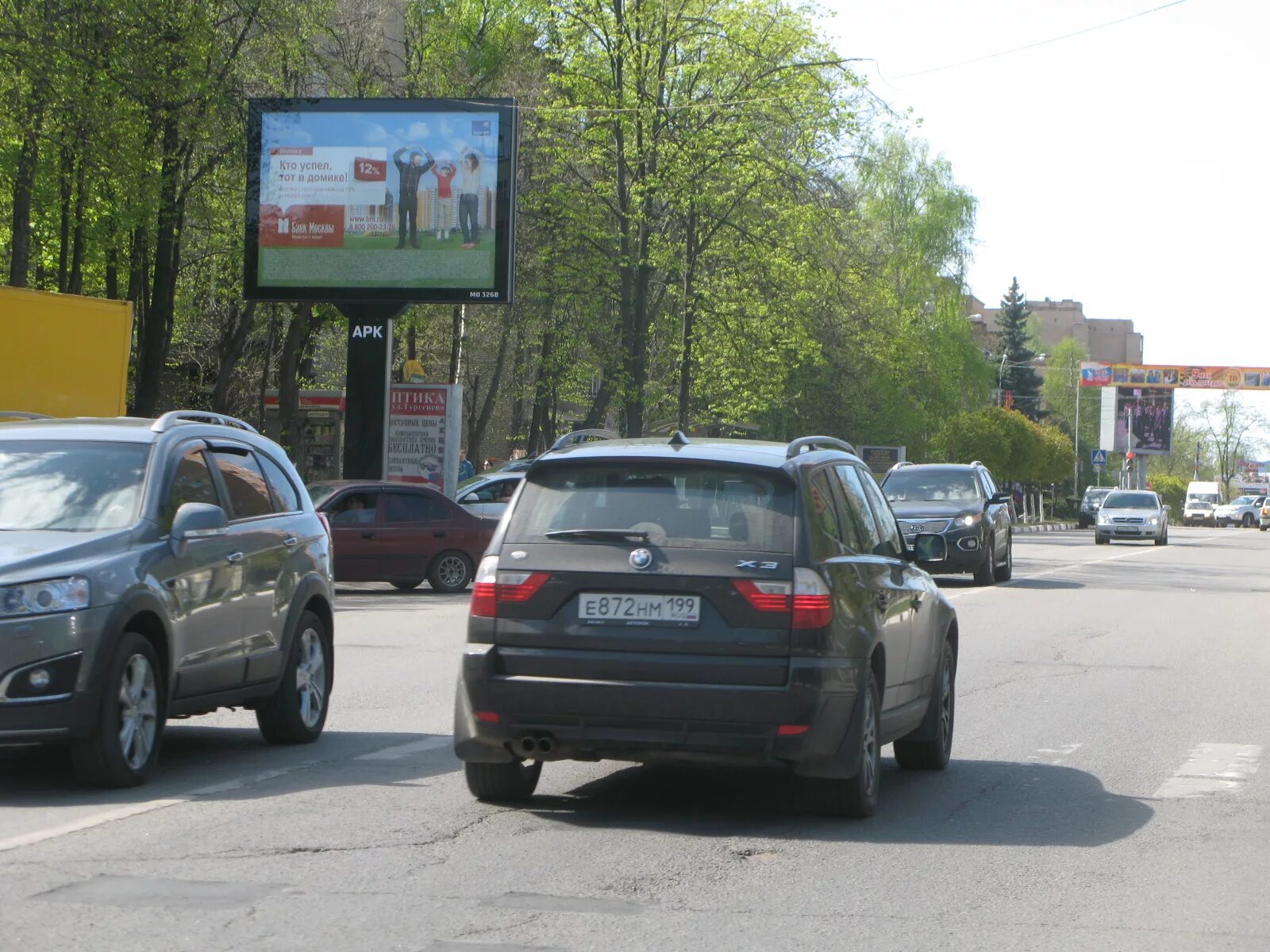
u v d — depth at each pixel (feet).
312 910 20.79
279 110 110.93
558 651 26.37
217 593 32.50
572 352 159.84
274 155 111.14
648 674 25.98
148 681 30.17
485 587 26.89
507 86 155.22
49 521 30.99
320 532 37.83
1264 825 28.22
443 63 145.89
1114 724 41.24
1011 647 61.36
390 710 41.75
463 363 178.70
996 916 21.31
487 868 23.58
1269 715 43.27
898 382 231.30
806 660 25.85
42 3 93.09
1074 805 29.99
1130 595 93.56
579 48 150.20
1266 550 180.75
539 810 28.37
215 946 18.97
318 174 111.04
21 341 75.20
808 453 29.12
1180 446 632.38
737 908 21.44
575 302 152.05
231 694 33.17
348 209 110.73
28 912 20.39
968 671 53.01
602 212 151.33
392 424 116.57
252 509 35.32
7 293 74.38
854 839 26.43
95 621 28.58
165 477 32.30
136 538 30.58
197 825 26.40
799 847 25.68
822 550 26.91
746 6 150.51
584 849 25.16
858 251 174.09
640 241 151.12
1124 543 202.80
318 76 135.33
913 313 235.20
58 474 32.01
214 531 32.30
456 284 110.11
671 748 26.11
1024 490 349.41
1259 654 60.03
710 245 156.66
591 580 26.35
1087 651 60.23
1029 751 36.88
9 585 28.12
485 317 162.20
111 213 104.88
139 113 101.40
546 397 171.94
